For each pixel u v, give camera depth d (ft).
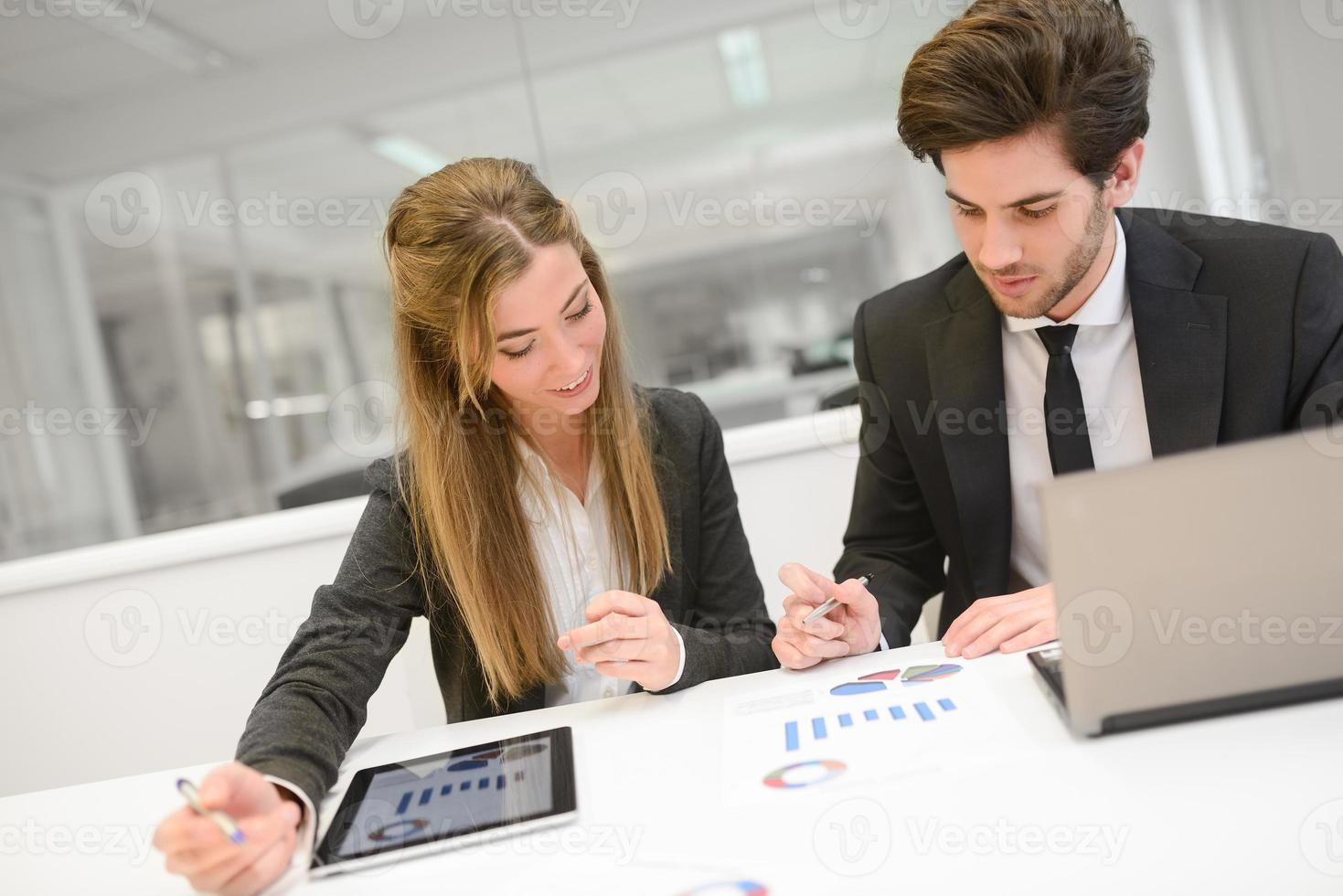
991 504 3.64
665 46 12.68
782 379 15.93
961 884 1.69
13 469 13.88
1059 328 3.43
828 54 14.90
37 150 14.20
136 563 5.29
